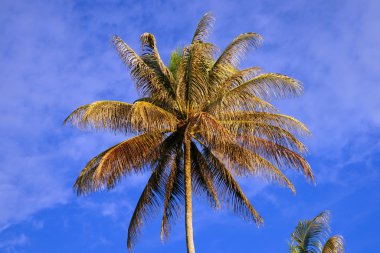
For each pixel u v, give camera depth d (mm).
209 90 22297
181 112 22562
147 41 22578
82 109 21078
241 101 21141
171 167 23297
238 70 22672
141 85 22500
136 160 21078
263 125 21719
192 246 21312
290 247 25922
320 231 25875
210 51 22000
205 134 22297
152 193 23000
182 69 22281
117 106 21109
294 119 21812
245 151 21922
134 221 22828
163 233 22953
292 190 22219
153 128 21031
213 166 23359
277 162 21703
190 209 22000
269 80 21250
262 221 23047
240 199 23172
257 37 22344
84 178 21203
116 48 22109
